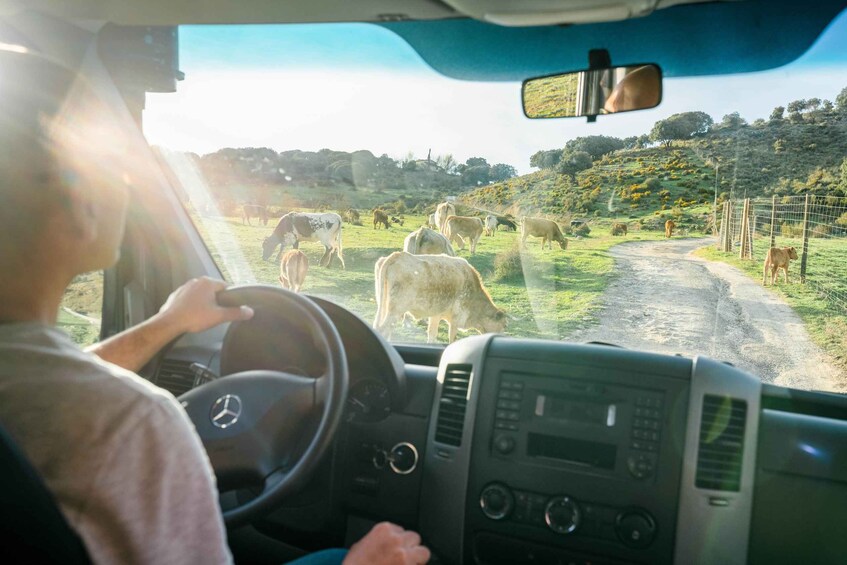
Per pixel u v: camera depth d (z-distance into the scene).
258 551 2.35
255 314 2.01
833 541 1.80
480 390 2.03
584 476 1.91
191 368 2.11
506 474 1.97
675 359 1.94
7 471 0.79
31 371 0.84
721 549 1.83
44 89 0.86
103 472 0.82
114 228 0.95
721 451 1.84
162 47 2.76
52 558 0.81
